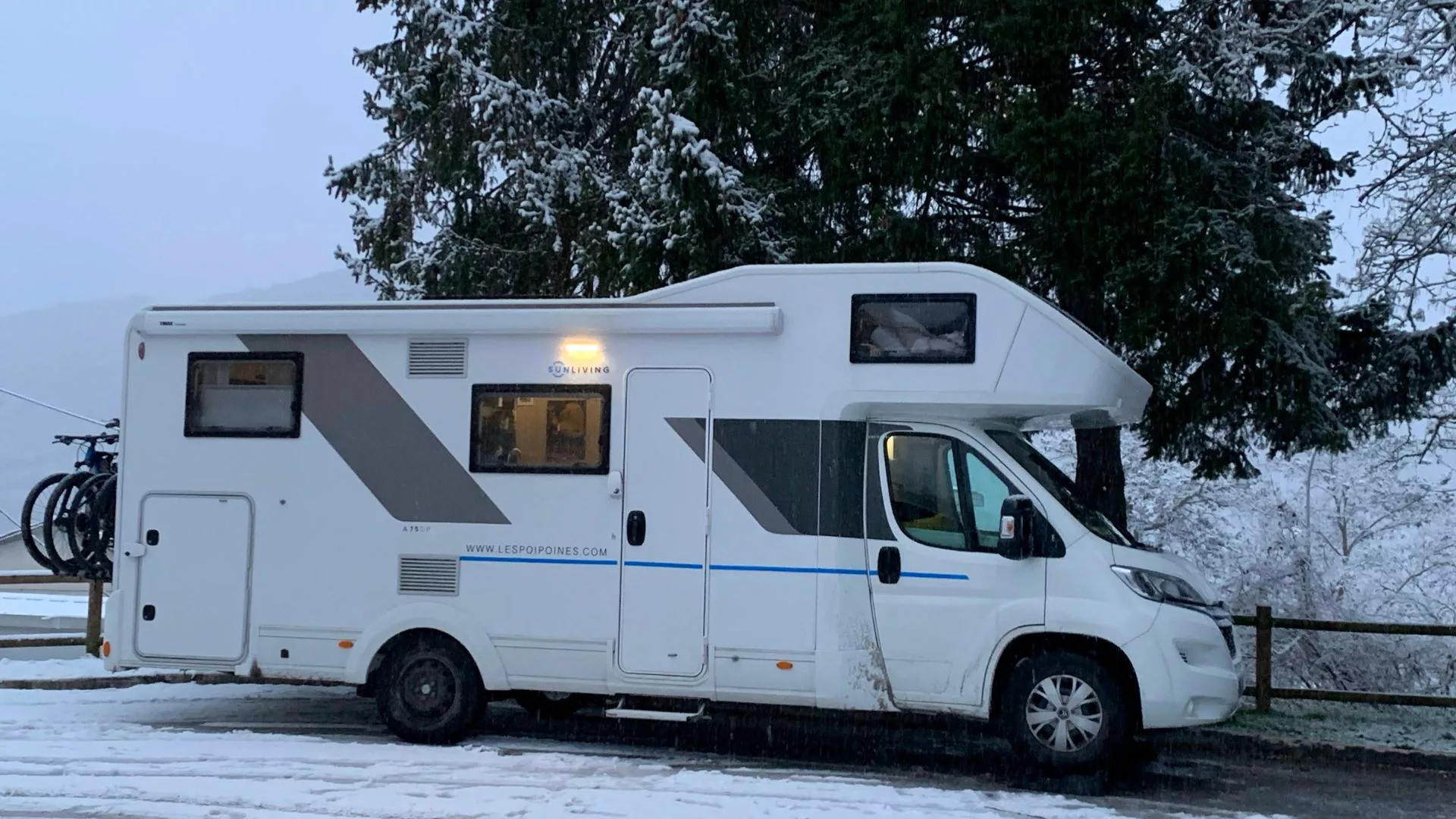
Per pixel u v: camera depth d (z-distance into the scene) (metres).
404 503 7.64
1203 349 9.34
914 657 7.04
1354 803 6.95
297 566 7.72
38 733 7.93
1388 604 12.62
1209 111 9.88
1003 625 6.93
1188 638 6.82
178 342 7.94
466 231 12.71
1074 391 6.95
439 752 7.42
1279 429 9.83
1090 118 8.96
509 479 7.55
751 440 7.29
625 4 11.88
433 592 7.58
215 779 6.78
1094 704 6.84
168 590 7.82
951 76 9.30
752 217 9.59
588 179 11.48
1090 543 6.96
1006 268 9.64
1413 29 9.05
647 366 7.45
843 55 10.02
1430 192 9.56
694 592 7.29
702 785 6.79
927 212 10.25
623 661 7.34
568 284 12.24
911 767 7.53
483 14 12.27
